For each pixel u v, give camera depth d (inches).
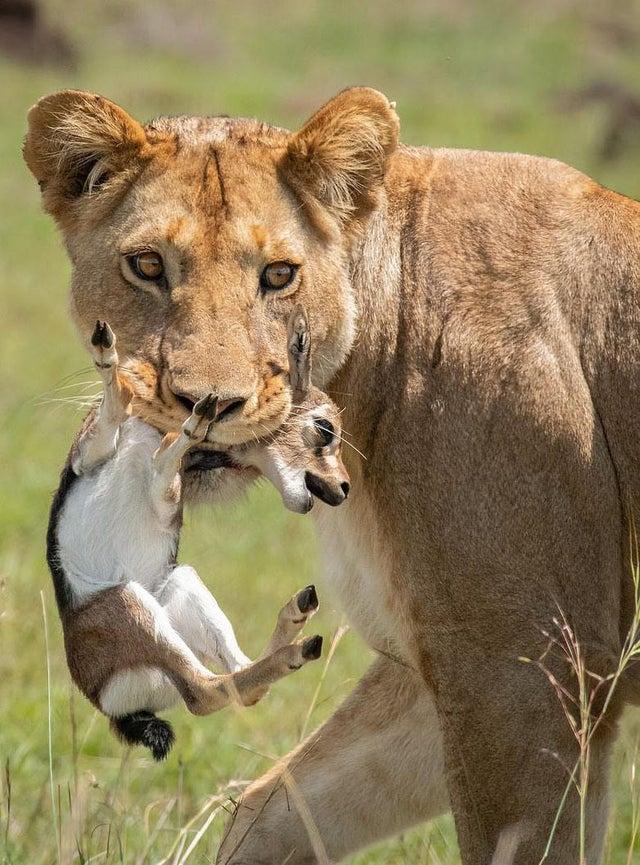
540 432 291.9
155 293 288.4
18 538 668.7
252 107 1787.6
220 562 649.6
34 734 446.9
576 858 288.8
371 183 308.5
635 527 299.0
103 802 362.9
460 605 291.7
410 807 328.5
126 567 293.7
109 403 273.3
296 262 292.5
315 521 323.6
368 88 300.7
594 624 291.1
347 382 307.3
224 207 289.7
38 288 1237.1
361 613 318.0
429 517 294.5
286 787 327.9
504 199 315.0
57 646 510.3
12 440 851.4
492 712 289.7
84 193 303.0
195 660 282.7
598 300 303.6
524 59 2138.3
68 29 2027.6
